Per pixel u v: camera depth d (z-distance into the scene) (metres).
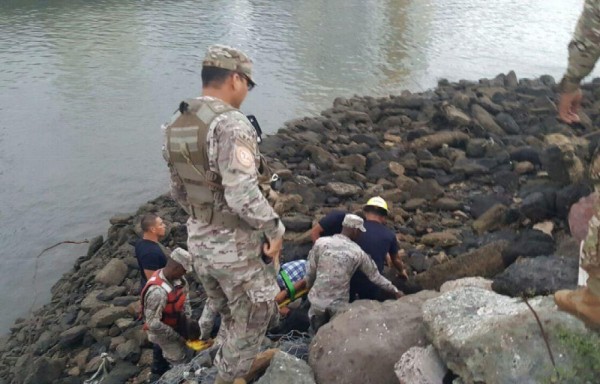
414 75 23.45
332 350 4.08
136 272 9.11
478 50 27.50
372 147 12.62
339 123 14.53
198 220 3.65
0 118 18.64
